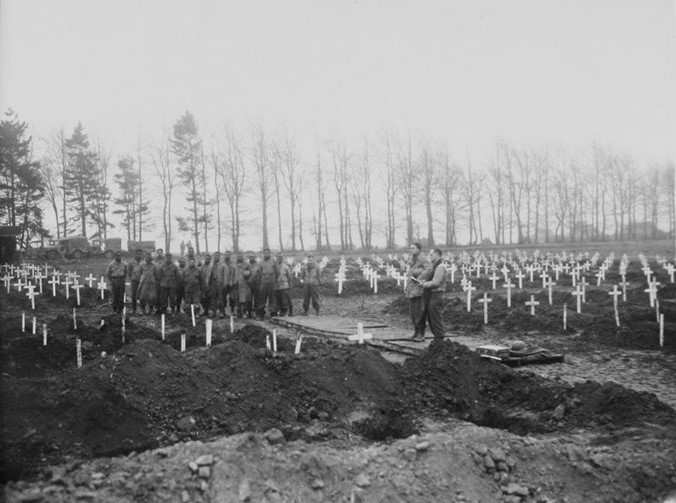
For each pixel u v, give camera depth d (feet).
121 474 18.70
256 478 18.62
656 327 49.98
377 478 19.44
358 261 145.89
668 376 38.17
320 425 26.27
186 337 45.60
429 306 46.44
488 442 21.79
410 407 29.58
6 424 22.98
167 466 18.88
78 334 47.73
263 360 30.12
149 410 25.39
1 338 42.75
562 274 108.99
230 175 220.43
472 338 50.21
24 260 144.05
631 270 111.55
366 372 30.53
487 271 120.06
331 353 32.45
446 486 19.67
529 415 28.76
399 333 51.72
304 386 28.73
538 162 262.47
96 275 125.49
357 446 24.07
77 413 23.94
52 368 39.45
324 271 127.75
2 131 158.30
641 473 21.57
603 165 264.93
